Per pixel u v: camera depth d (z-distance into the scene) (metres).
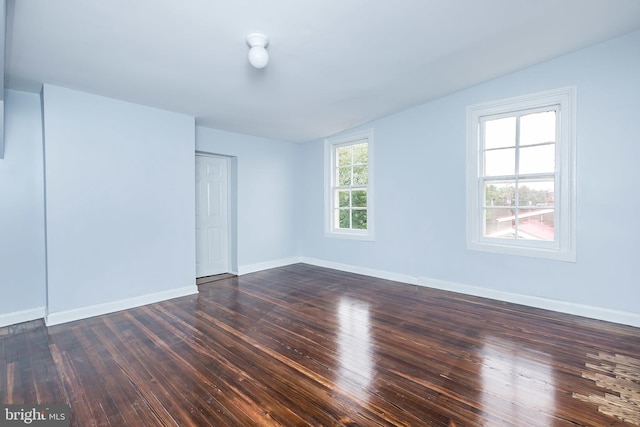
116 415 1.63
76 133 2.96
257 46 2.18
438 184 3.88
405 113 4.15
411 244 4.16
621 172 2.74
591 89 2.85
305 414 1.62
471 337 2.52
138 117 3.36
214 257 4.78
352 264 4.88
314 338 2.52
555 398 1.73
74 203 2.95
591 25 2.47
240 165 4.76
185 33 2.10
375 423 1.55
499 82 3.37
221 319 2.95
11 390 1.84
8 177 2.87
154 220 3.49
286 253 5.45
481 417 1.59
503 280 3.42
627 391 1.79
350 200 4.98
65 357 2.23
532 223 3.28
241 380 1.93
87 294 3.03
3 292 2.86
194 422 1.57
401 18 2.13
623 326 2.70
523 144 3.30
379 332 2.63
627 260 2.72
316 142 5.35
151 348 2.36
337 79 3.02
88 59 2.38
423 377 1.96
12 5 1.74
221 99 3.30
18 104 2.91
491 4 2.09
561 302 3.06
